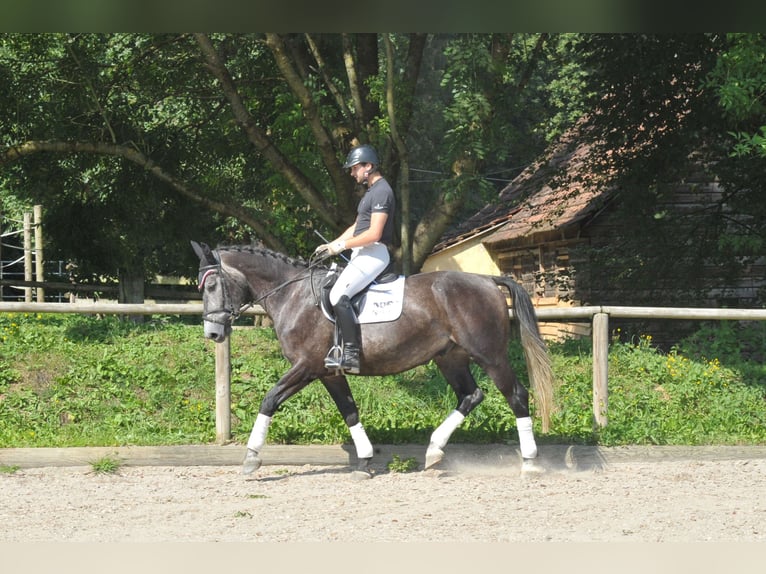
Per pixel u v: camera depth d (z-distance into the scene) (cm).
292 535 648
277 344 1286
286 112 1592
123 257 2059
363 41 1675
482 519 696
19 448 928
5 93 1716
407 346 845
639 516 706
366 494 798
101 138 1789
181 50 1745
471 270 2861
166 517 709
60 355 1169
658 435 996
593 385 1028
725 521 689
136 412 1061
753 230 1689
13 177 1942
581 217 1966
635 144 1712
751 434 1026
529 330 866
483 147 1422
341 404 888
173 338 1282
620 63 1655
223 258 871
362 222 853
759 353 1300
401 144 1535
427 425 1021
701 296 1769
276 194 1764
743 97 1216
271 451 937
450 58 1412
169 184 1847
